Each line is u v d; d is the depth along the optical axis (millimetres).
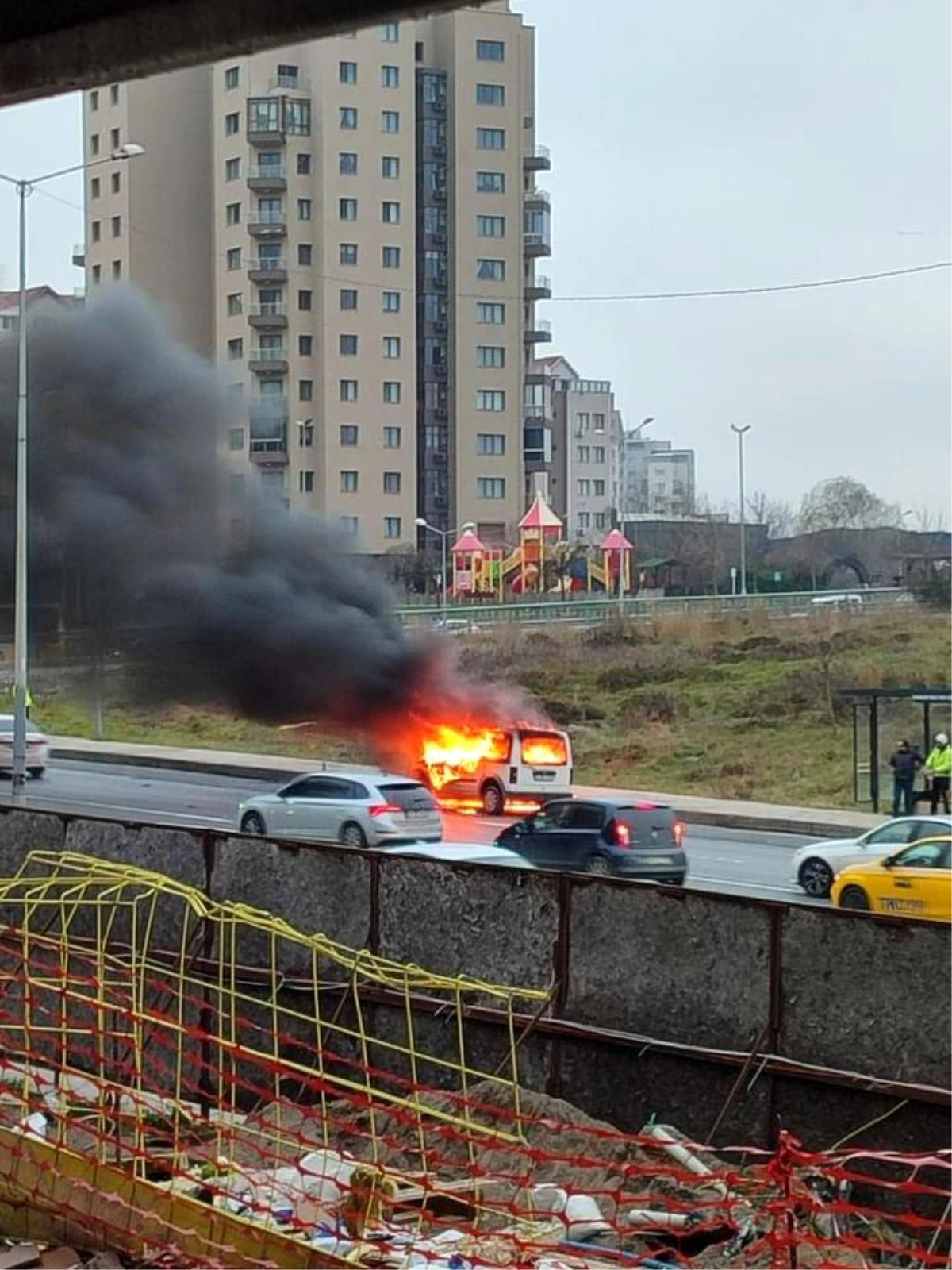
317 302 81750
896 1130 10688
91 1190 8367
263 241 80250
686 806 34188
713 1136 11508
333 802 27703
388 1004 13219
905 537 109812
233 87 79875
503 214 88438
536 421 93875
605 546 83375
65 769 42438
